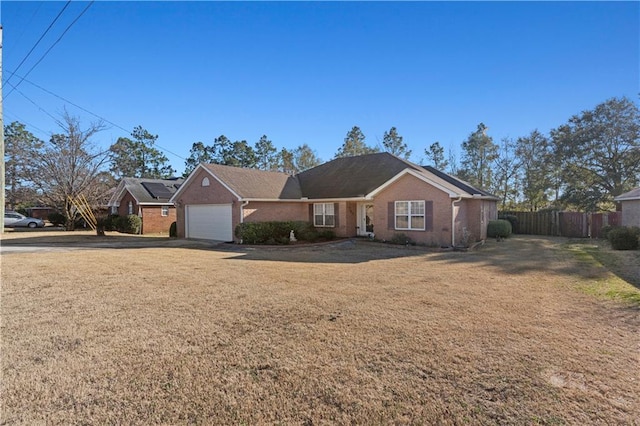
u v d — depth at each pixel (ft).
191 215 69.21
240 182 63.93
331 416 9.76
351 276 29.25
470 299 21.71
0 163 59.06
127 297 22.48
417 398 10.58
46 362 13.12
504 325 16.89
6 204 124.98
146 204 91.40
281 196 65.36
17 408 10.12
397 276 29.22
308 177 77.71
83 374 12.19
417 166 74.38
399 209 54.49
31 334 15.98
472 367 12.54
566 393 10.79
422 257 40.93
